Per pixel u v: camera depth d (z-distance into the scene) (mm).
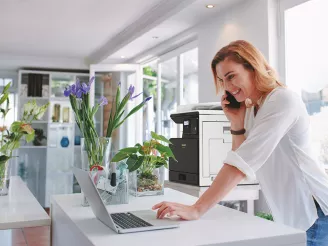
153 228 931
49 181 6078
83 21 4266
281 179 1347
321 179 1301
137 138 5535
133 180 1518
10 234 2021
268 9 2896
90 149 1325
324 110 2504
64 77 6277
